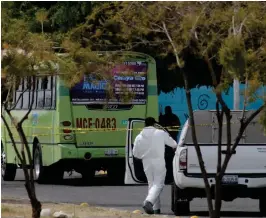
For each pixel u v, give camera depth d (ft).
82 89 154.30
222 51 72.49
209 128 111.34
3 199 123.85
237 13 73.36
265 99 77.05
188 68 195.83
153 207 111.14
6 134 170.40
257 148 108.88
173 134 174.70
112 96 104.78
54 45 89.71
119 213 107.96
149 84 158.10
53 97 155.43
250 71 76.95
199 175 107.55
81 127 154.61
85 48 88.89
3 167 172.24
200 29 75.97
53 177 160.56
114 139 155.43
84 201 127.85
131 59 156.56
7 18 88.63
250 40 77.71
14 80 92.84
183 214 110.83
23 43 87.81
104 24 85.46
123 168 158.51
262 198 110.32
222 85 75.25
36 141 161.48
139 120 121.70
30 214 102.99
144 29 78.59
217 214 76.13
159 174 110.52
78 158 153.79
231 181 108.47
